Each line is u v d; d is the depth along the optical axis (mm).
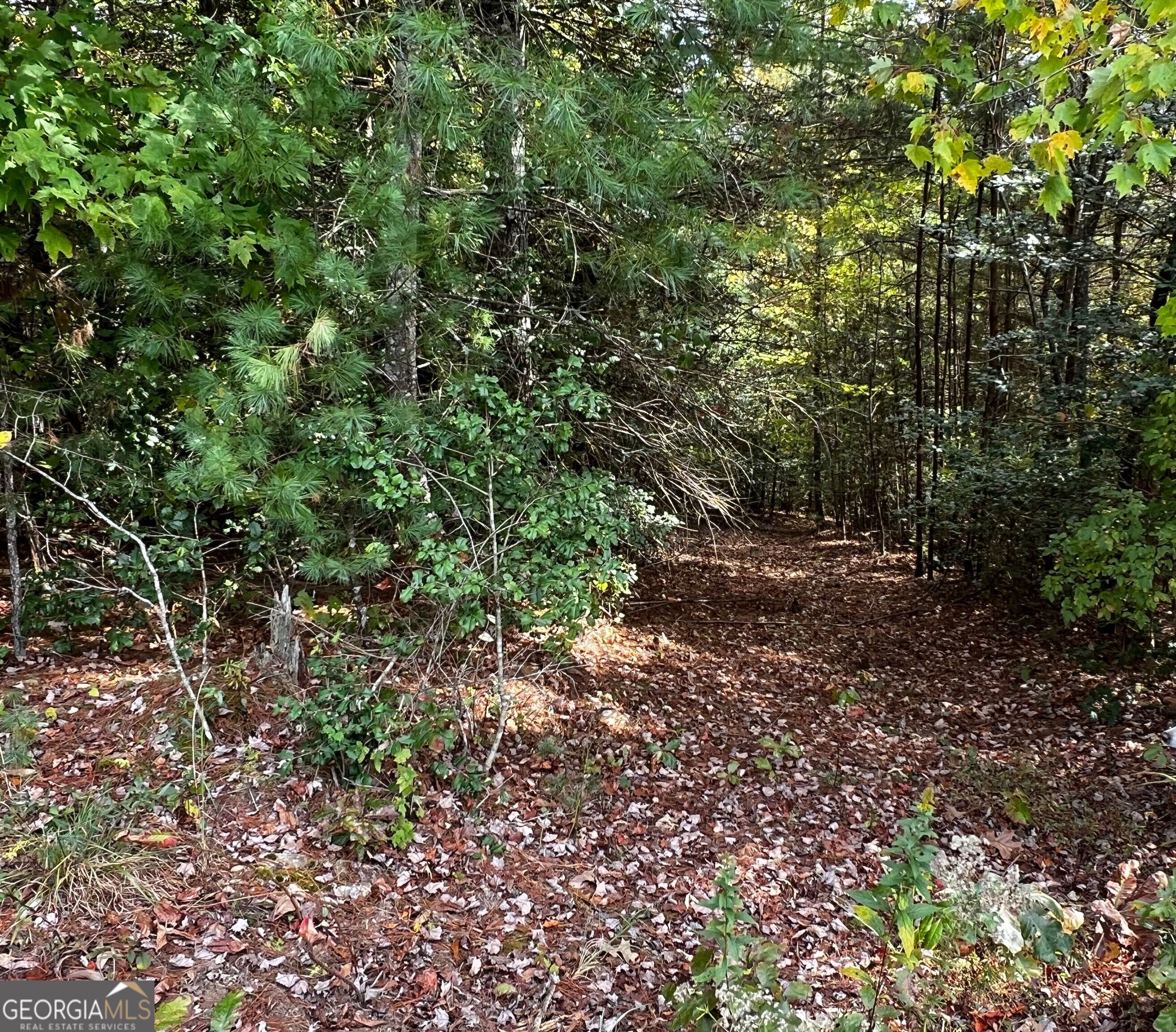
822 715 6215
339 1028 2742
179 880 3227
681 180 3996
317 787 3949
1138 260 8008
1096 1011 3018
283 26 3566
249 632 5359
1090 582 5434
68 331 4875
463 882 3623
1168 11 2531
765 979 2572
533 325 6004
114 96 3645
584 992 3117
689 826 4461
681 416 6355
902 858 2516
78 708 4371
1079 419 7094
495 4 4973
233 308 4172
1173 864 4074
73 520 5281
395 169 3988
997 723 6098
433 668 4695
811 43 3945
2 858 3109
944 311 12570
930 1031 2904
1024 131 2910
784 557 14117
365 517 4672
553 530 4363
